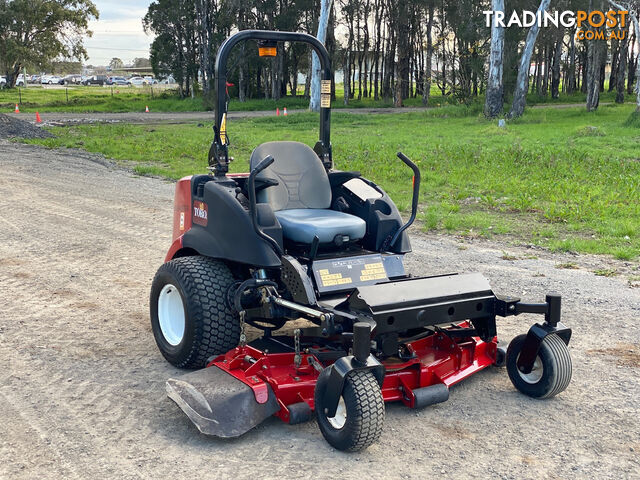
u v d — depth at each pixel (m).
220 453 3.89
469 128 33.06
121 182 15.16
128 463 3.77
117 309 6.60
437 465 3.76
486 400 4.62
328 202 5.18
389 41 73.25
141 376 5.00
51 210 11.76
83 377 4.98
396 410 4.45
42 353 5.44
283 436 4.09
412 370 4.44
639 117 31.52
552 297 4.48
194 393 4.07
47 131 27.02
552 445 4.01
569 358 4.50
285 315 4.55
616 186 13.93
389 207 4.97
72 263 8.31
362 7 70.94
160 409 4.46
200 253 4.91
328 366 4.18
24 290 7.19
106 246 9.21
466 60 54.84
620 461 3.83
